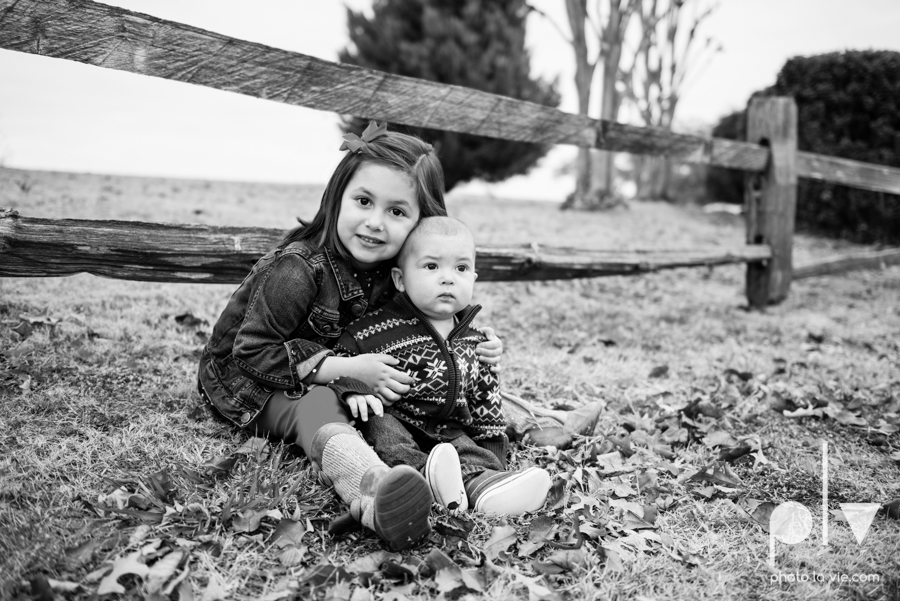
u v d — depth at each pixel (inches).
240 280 110.7
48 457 78.3
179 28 95.3
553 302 190.7
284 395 81.7
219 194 291.3
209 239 106.0
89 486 74.5
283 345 80.2
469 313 86.5
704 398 121.8
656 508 80.1
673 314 194.9
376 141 84.4
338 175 84.1
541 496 77.0
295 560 65.2
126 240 98.1
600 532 73.5
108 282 153.9
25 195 213.5
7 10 82.5
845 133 352.2
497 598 62.6
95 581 60.3
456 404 82.0
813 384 137.6
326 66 111.3
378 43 386.6
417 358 80.6
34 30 84.6
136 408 93.1
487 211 354.0
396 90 121.2
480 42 382.6
